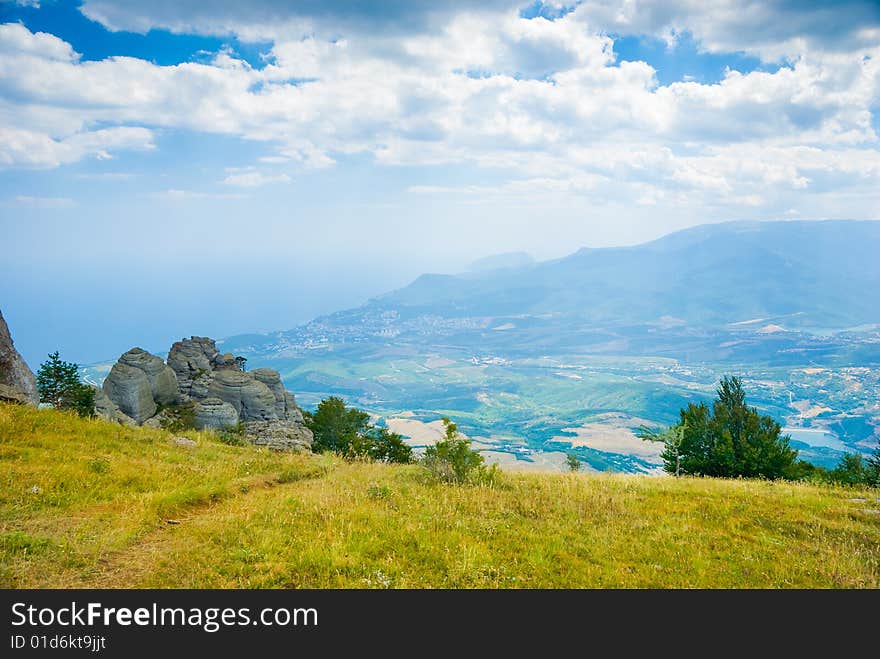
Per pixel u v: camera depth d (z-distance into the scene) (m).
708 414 32.59
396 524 13.54
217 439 30.31
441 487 18.83
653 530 14.32
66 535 10.97
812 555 12.90
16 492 13.07
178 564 10.38
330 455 29.97
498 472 21.25
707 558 12.42
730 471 29.67
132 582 9.55
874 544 13.94
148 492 15.06
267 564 10.52
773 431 30.52
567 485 19.73
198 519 13.55
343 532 12.48
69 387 37.41
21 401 24.28
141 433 24.34
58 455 17.09
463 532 13.27
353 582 10.21
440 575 10.82
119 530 11.55
